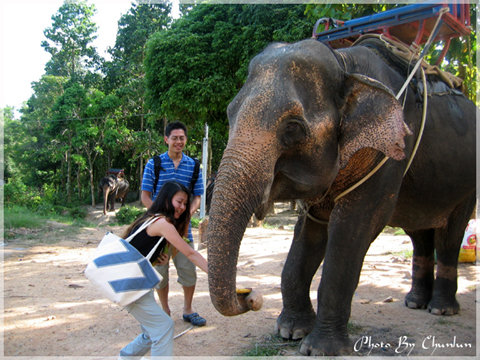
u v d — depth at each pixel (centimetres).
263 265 661
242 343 330
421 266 440
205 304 443
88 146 3020
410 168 344
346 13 549
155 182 395
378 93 267
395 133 256
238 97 269
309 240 345
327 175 273
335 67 275
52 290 507
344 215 300
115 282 247
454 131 373
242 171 235
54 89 3472
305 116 255
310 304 348
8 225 1161
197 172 402
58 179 3738
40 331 363
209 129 1655
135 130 3231
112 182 2334
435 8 332
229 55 1420
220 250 226
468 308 431
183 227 306
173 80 1502
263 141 243
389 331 356
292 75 260
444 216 422
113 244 260
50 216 1958
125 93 2839
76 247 891
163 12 3067
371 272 589
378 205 300
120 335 353
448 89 399
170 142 392
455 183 381
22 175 3775
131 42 3020
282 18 1315
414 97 334
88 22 3684
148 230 277
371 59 316
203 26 1519
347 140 272
